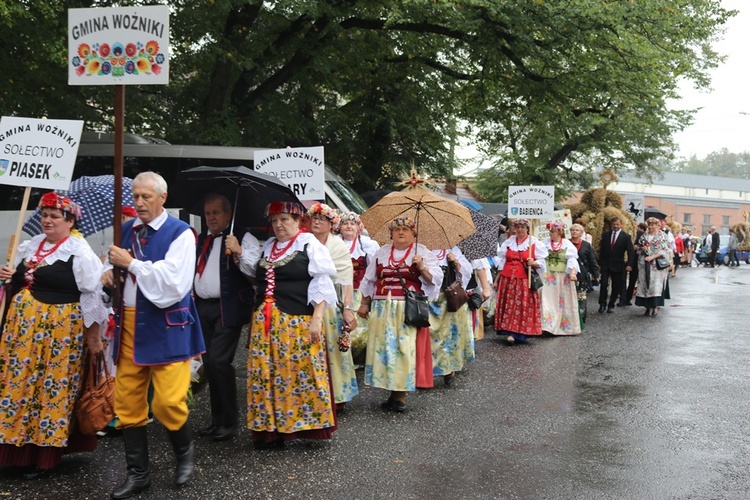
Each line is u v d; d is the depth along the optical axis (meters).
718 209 74.31
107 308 4.70
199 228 11.23
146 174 4.41
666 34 15.91
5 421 4.50
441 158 21.11
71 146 4.93
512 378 7.80
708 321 12.78
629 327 11.98
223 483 4.58
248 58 14.21
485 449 5.34
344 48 15.98
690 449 5.38
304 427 5.18
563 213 15.01
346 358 6.25
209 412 6.20
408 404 6.64
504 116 19.27
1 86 10.64
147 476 4.45
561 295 11.03
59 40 10.08
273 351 5.14
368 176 19.80
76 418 4.69
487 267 8.45
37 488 4.48
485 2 13.63
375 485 4.59
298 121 16.02
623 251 13.94
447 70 17.77
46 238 4.70
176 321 4.35
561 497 4.43
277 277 5.15
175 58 14.61
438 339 7.27
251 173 5.04
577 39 14.73
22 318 4.55
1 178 4.95
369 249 7.55
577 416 6.27
